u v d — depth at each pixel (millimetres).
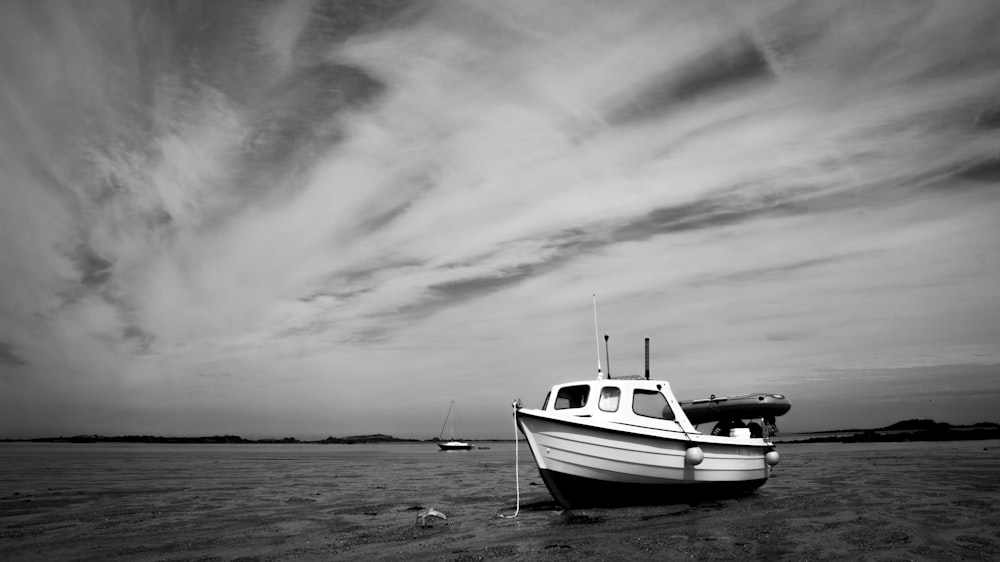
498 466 40031
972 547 9375
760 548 9430
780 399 15305
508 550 9695
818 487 18141
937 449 45812
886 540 9914
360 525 12922
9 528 12992
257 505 16797
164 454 77000
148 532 12328
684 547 9562
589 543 9992
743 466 14602
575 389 14055
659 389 14062
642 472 13156
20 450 96938
